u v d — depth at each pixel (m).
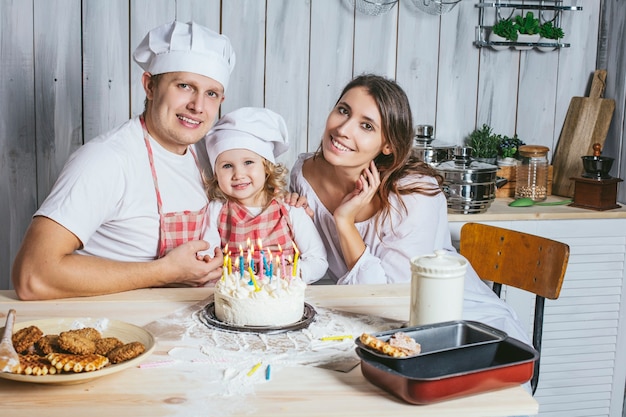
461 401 1.21
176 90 1.88
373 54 3.05
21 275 1.66
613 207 2.92
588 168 2.93
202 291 1.76
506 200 3.05
